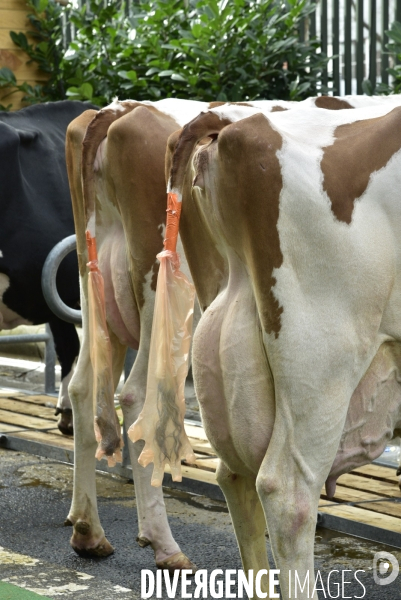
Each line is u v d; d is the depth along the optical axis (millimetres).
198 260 4605
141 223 5727
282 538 4078
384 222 4168
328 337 4070
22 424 10227
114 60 12883
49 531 7008
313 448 4109
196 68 11656
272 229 4020
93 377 5887
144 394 6031
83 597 5664
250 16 11352
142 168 5664
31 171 8906
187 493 8023
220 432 4387
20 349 13781
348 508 7203
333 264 4051
